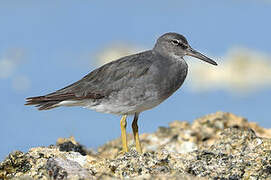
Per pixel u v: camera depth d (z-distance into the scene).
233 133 13.95
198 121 18.62
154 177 10.02
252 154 12.58
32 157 12.27
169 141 17.33
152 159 12.06
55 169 10.92
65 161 11.34
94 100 14.47
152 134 18.27
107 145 18.02
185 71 15.12
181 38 15.22
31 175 11.46
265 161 11.94
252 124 18.23
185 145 16.42
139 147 14.66
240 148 13.27
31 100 14.38
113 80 14.13
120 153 14.62
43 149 13.02
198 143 16.92
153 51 15.12
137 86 13.98
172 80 14.59
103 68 14.53
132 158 12.11
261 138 13.61
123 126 14.54
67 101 14.52
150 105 14.36
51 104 14.47
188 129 18.03
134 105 14.17
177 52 15.07
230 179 11.52
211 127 17.88
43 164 11.86
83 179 10.27
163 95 14.45
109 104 14.34
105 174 10.86
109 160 12.41
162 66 14.38
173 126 18.67
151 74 14.06
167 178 9.95
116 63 14.41
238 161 12.17
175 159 12.31
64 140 15.03
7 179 11.55
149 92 14.09
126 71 14.05
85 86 14.45
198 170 11.83
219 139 13.98
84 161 12.49
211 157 12.70
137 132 14.76
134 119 14.73
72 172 10.72
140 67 14.06
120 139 18.44
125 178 10.38
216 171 11.78
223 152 13.05
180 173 11.30
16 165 11.92
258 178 11.50
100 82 14.29
